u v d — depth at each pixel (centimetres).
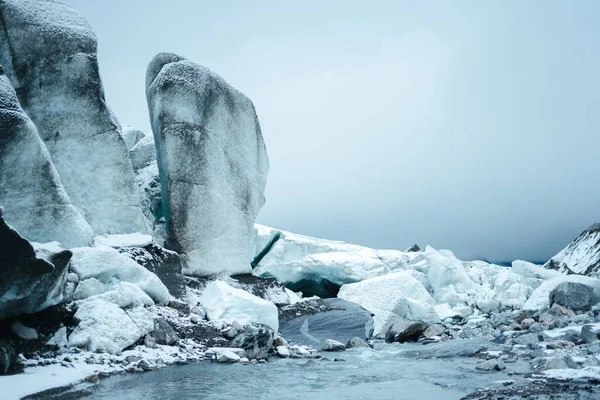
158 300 1260
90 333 992
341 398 760
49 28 1379
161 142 1573
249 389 822
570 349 1016
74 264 1096
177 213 1553
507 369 912
